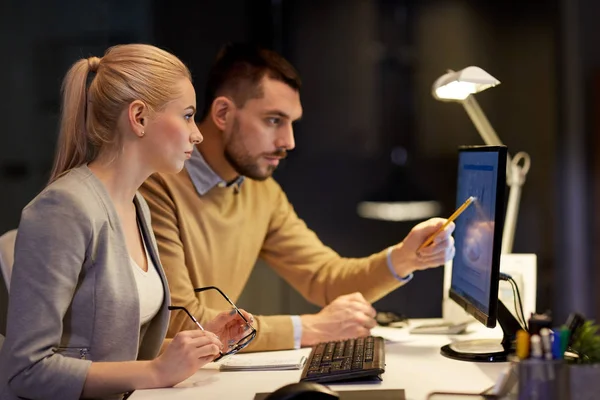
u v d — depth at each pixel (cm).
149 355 172
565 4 416
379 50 429
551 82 420
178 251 202
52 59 392
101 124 160
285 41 420
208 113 216
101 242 154
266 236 233
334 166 436
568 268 418
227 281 216
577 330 152
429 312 423
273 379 159
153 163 163
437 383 150
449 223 187
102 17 394
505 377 129
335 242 438
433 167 436
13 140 392
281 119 214
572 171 418
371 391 143
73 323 153
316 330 192
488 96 425
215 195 213
